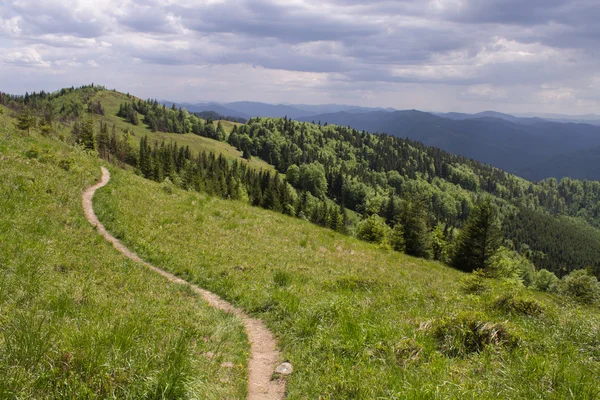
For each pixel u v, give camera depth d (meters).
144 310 8.60
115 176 25.89
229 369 6.95
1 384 4.44
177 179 91.31
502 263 49.34
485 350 7.19
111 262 12.36
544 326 8.60
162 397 5.09
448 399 5.30
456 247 51.06
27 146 22.67
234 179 145.38
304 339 8.65
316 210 121.88
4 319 6.24
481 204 49.72
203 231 19.34
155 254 14.67
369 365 6.86
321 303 10.23
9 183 15.80
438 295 12.84
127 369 5.42
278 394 6.54
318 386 6.49
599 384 5.61
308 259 19.34
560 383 5.62
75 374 5.02
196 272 13.73
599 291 16.41
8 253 10.02
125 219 17.58
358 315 9.42
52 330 6.01
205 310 10.15
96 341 5.80
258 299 11.35
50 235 12.71
